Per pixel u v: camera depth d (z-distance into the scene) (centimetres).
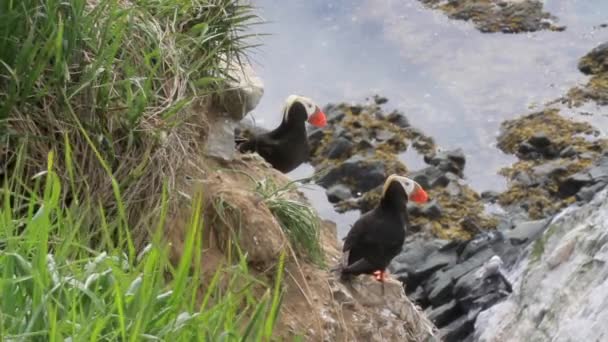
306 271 959
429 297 1645
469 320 1548
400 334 1006
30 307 502
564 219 1367
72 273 546
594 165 2000
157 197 816
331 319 938
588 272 1209
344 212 1934
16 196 644
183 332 514
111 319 511
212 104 1036
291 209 962
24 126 766
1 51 754
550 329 1193
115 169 803
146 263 536
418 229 1852
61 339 470
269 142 1248
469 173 2048
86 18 789
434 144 2138
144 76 850
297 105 1250
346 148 2066
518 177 1998
